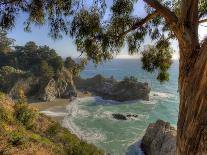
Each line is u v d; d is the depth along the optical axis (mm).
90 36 7406
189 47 4508
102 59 7805
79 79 120688
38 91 99125
